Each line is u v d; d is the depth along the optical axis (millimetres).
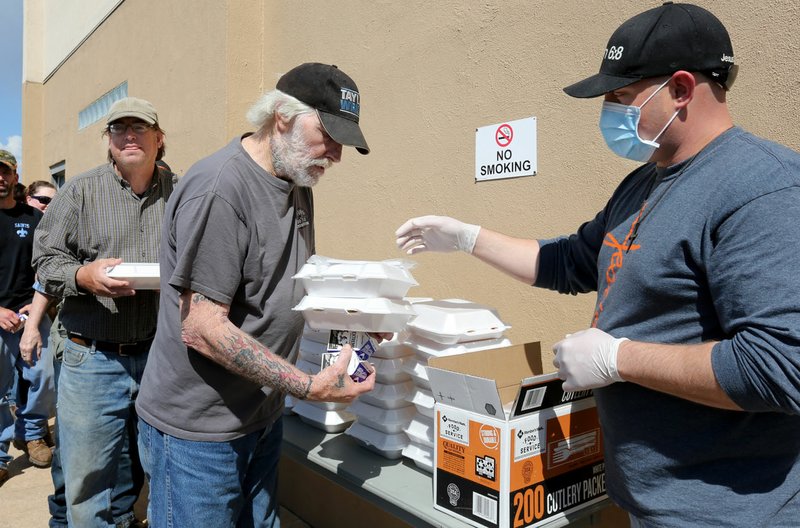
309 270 1736
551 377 1547
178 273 1501
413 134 2818
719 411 1218
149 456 1800
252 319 1695
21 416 3939
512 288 2391
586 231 1749
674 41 1261
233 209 1554
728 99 1769
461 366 1764
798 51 1617
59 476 2812
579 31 2113
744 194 1140
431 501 1751
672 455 1266
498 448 1518
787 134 1646
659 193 1327
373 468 2002
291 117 1624
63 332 2562
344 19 3242
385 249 3018
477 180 2514
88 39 7043
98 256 2457
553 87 2207
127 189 2473
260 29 4027
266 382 1560
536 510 1576
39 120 9398
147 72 5270
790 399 1041
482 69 2475
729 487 1207
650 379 1219
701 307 1238
